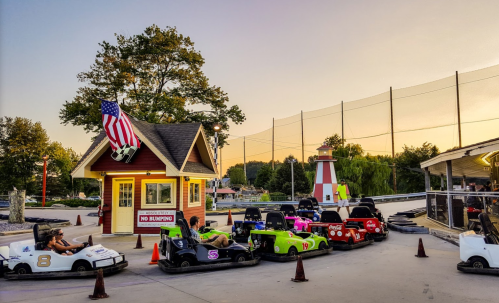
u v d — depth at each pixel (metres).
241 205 40.31
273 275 9.30
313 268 10.20
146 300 7.04
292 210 17.42
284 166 54.50
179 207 17.53
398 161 54.06
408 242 15.11
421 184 51.44
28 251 9.11
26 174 55.50
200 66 37.16
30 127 55.97
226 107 37.47
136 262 11.24
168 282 8.58
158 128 19.44
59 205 41.44
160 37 34.94
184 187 18.03
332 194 42.84
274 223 12.40
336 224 13.74
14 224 23.44
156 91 35.94
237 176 89.12
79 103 34.19
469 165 23.14
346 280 8.67
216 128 29.22
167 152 17.36
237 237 14.94
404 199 46.47
